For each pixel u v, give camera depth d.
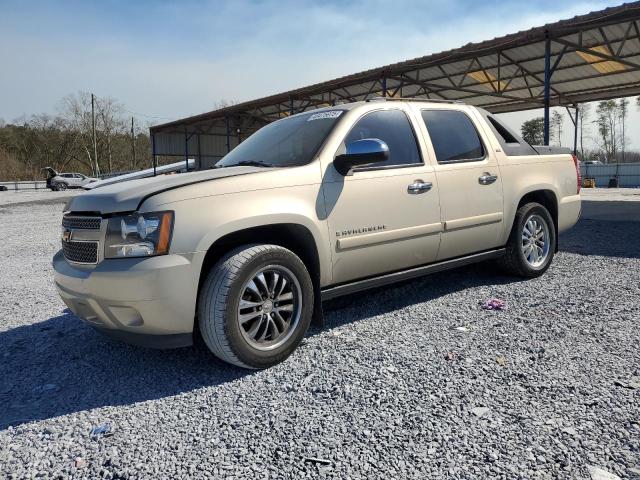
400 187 3.88
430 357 3.16
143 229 2.90
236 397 2.79
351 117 3.83
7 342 3.99
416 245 4.02
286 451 2.22
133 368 3.32
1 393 3.02
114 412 2.69
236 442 2.32
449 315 4.00
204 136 36.25
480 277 5.19
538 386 2.69
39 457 2.28
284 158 3.78
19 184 51.84
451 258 4.43
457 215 4.28
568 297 4.32
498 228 4.67
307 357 3.30
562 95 22.86
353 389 2.79
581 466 2.00
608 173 37.22
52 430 2.52
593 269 5.39
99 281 2.94
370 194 3.71
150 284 2.84
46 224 14.06
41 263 7.77
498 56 15.93
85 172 72.81
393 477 1.99
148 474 2.10
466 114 4.65
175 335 3.02
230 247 3.33
